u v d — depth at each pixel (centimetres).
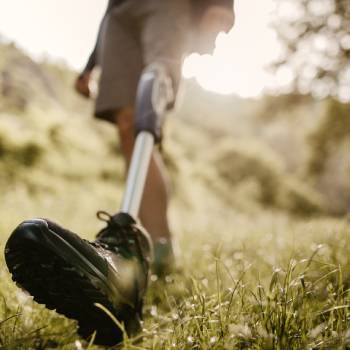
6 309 103
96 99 191
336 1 1405
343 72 1471
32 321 105
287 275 96
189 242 267
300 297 91
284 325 82
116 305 93
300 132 2541
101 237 112
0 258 129
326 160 2559
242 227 402
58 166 1267
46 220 86
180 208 1546
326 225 272
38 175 1116
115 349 97
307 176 2741
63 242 85
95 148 1612
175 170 1802
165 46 164
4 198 655
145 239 115
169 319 101
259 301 94
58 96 2592
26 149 1194
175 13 167
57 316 112
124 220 113
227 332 85
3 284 121
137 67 186
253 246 230
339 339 78
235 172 4112
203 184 2591
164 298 140
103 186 1318
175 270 177
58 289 87
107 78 188
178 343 87
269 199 3950
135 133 144
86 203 984
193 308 94
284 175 4228
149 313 127
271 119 2122
